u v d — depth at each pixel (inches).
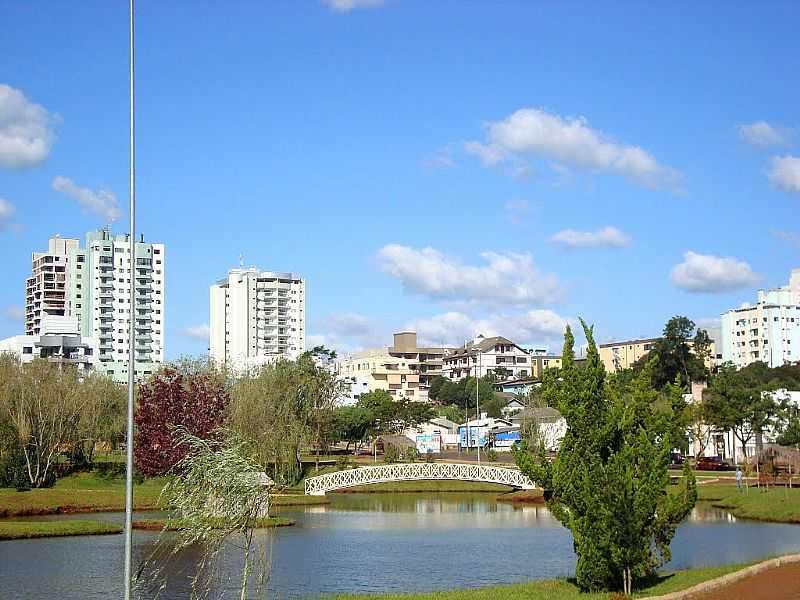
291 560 2324.1
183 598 1800.0
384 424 7273.6
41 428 4170.8
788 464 4456.2
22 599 1807.3
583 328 1668.3
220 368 5620.1
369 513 3683.6
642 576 1675.7
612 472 1585.9
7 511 3371.1
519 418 6422.2
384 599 1550.2
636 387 1721.2
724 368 7293.3
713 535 2800.2
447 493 4766.2
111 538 2709.2
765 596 1494.8
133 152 1354.6
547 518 3459.6
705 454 6003.9
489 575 2102.6
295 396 5137.8
